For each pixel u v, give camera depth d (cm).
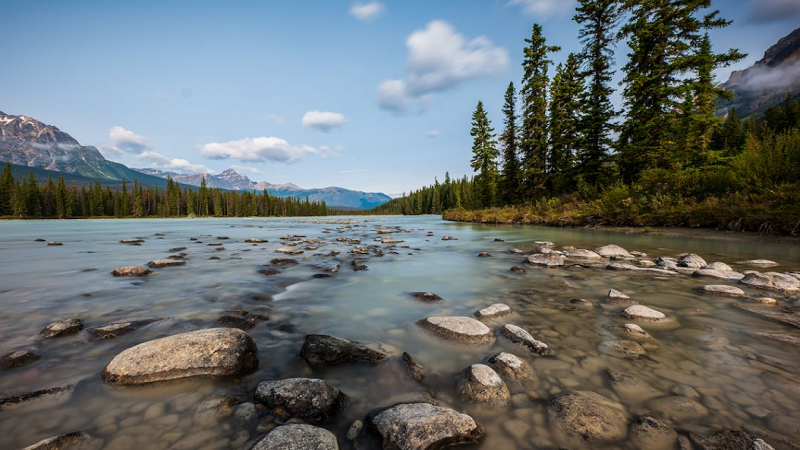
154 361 262
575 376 264
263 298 504
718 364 279
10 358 281
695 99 2392
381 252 998
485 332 347
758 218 1128
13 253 1015
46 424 202
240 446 187
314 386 237
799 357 289
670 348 314
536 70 3027
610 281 604
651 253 902
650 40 1981
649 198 1655
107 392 239
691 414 211
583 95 2478
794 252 862
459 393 241
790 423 199
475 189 4412
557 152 2928
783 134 1231
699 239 1194
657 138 1978
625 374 265
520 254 964
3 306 451
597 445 188
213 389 247
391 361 290
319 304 474
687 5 1873
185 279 629
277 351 319
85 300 484
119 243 1340
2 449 180
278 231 2192
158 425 204
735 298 473
